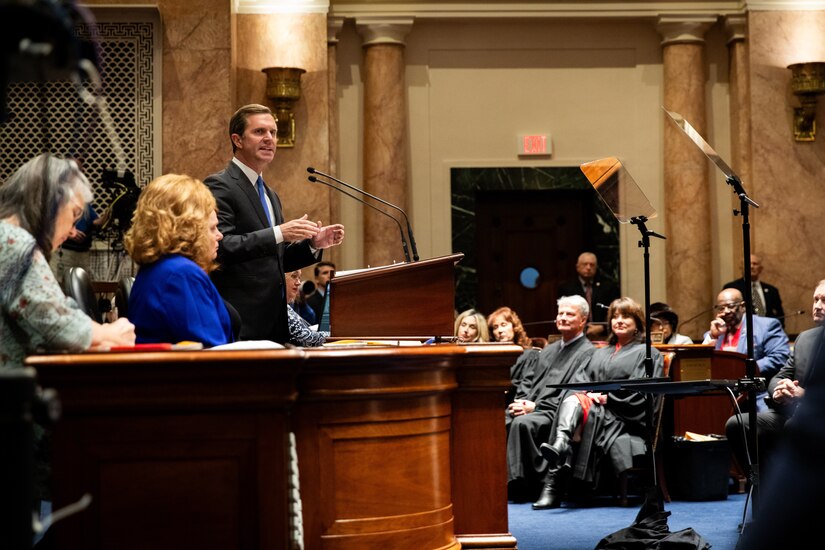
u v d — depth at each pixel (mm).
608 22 9633
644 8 9422
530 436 5930
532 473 5949
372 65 9398
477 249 9914
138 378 2508
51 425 2424
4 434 1879
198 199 3107
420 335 3613
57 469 2514
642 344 6039
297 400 2918
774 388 4980
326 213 9055
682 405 6238
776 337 6906
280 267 4184
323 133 9102
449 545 3201
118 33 8469
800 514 1041
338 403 2959
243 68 9047
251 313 4078
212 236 3143
